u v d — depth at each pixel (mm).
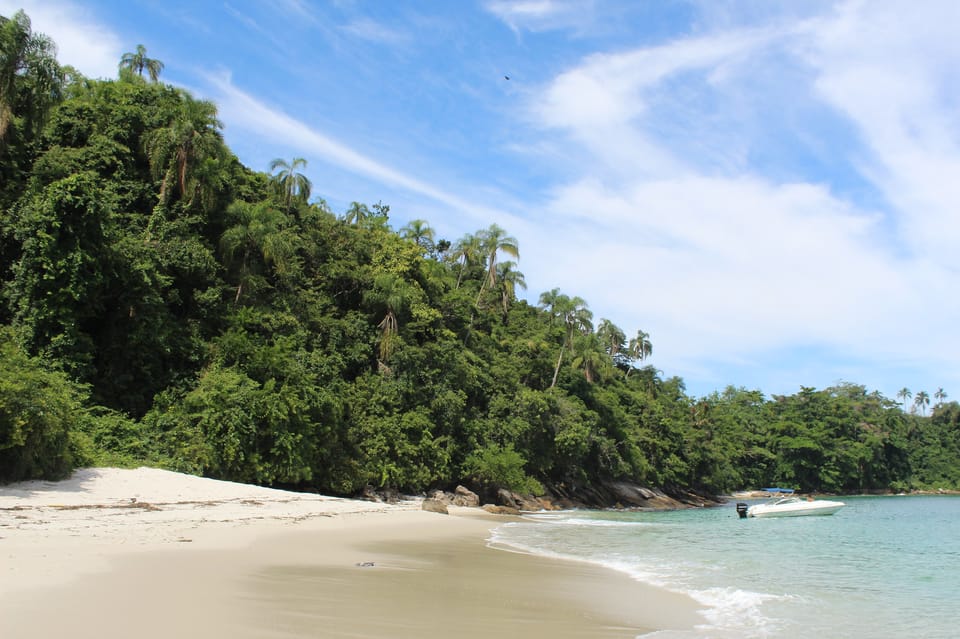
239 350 35531
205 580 10305
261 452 32969
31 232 29156
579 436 58906
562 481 61656
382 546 18219
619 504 64875
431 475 44844
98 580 9438
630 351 108375
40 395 21078
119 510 18922
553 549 21375
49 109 34562
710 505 80375
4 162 33750
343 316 48719
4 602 7707
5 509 16766
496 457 49562
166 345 33625
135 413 32344
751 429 113312
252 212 41656
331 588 10727
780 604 12781
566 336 74688
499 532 26516
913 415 148000
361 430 41188
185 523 18000
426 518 29625
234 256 41125
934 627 11344
